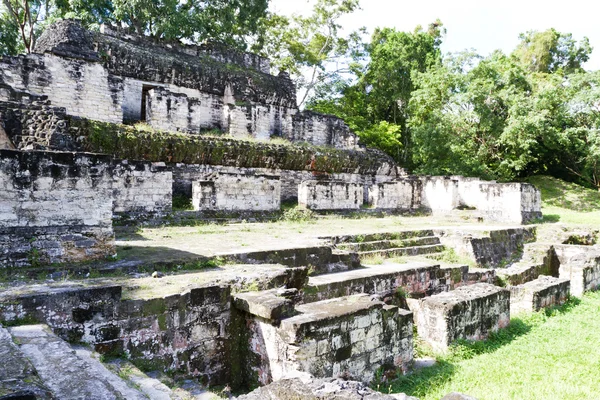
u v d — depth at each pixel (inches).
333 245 430.0
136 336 214.5
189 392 198.8
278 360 225.0
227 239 435.2
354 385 177.8
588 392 227.8
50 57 604.4
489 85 986.1
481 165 1013.2
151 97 678.5
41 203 265.7
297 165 791.7
